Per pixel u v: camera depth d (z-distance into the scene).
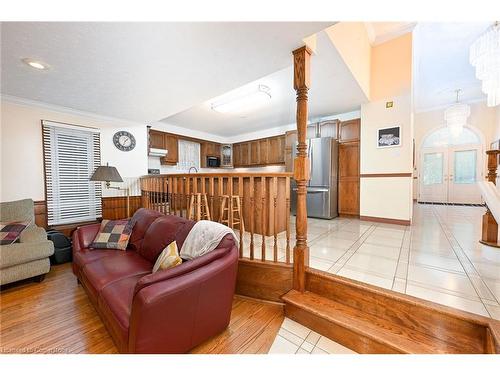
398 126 3.83
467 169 6.67
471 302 1.44
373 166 4.11
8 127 2.84
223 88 2.61
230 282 1.56
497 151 2.47
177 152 5.63
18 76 2.27
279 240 2.98
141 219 2.60
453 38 3.65
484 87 3.07
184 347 1.31
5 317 1.78
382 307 1.54
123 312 1.33
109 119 3.78
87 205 3.57
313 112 4.71
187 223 2.07
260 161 6.17
